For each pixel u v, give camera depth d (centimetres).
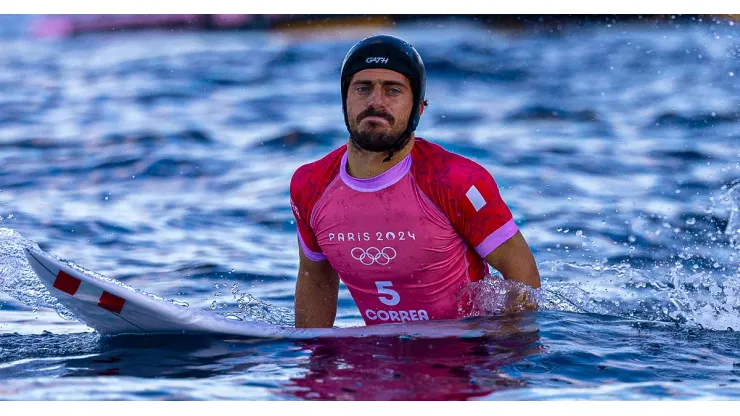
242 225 2392
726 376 1172
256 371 1188
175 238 2255
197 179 2930
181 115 4188
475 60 6122
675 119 3953
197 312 1397
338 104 4462
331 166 1434
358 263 1439
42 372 1205
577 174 2930
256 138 3609
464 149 3366
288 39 7650
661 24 7662
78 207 2545
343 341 1320
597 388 1113
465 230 1401
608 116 4109
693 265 1958
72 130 3791
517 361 1207
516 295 1430
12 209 2505
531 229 2305
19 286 1441
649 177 2858
